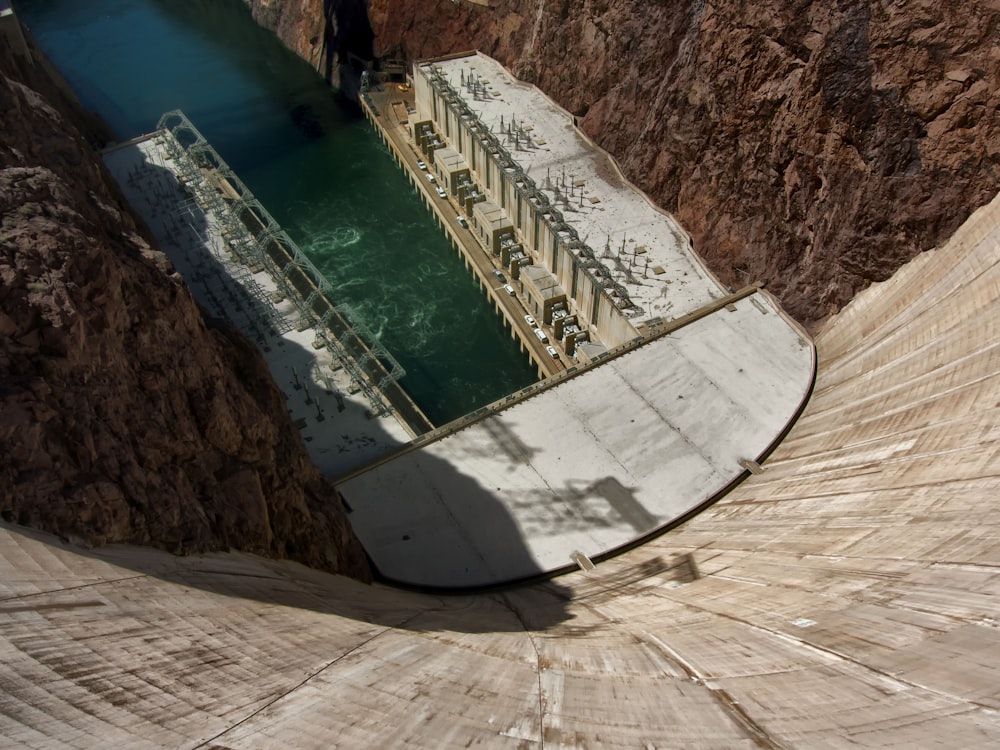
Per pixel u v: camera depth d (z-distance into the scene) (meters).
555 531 65.94
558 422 75.44
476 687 30.52
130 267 41.00
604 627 44.09
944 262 74.62
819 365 82.06
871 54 77.81
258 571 38.69
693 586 52.12
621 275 94.44
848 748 26.48
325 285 90.12
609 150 115.56
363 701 26.98
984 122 71.75
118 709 21.25
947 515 46.75
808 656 35.28
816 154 84.69
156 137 121.19
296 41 172.62
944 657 32.59
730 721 28.75
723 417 75.69
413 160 135.88
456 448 73.19
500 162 111.25
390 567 62.81
